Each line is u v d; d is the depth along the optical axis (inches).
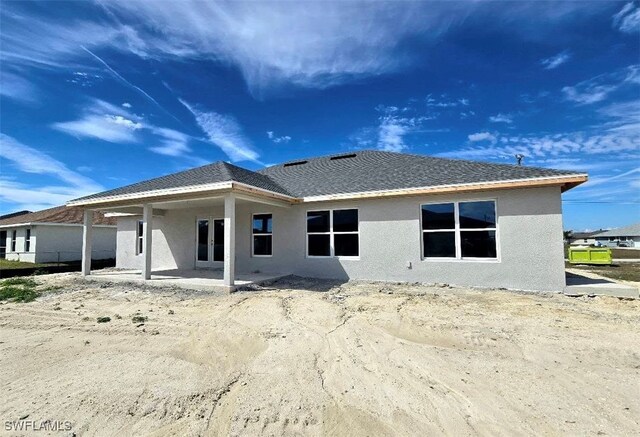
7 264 749.3
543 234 327.9
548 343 185.2
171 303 298.4
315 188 467.5
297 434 105.1
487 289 341.7
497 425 108.7
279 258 463.5
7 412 120.2
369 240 410.9
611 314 242.7
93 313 267.4
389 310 259.1
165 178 454.3
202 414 117.0
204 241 532.7
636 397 125.9
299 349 180.1
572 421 110.1
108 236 965.8
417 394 130.2
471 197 360.5
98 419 114.7
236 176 383.2
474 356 169.2
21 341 200.4
